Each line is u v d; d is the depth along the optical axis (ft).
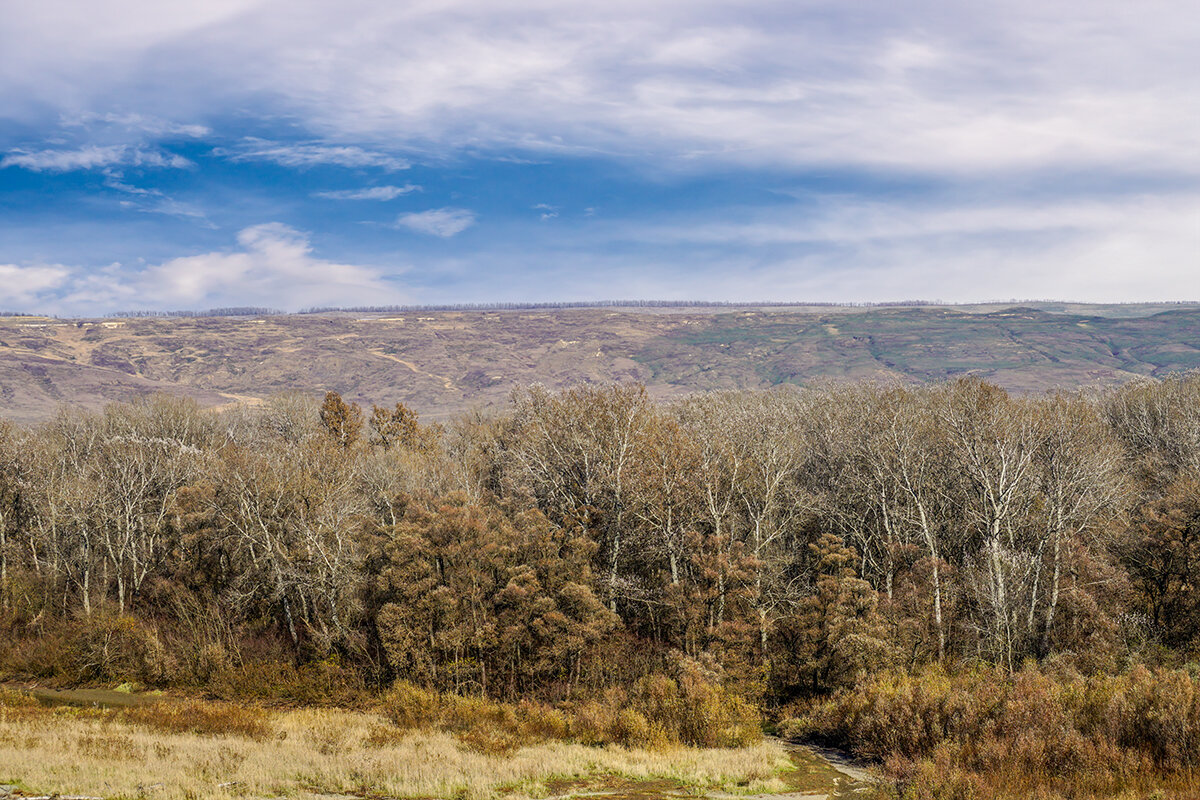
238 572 204.54
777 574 184.34
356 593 185.06
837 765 108.06
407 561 171.32
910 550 183.93
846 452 217.36
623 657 176.45
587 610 168.35
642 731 120.06
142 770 81.51
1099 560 160.45
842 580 165.48
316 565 187.11
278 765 89.30
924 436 214.69
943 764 83.05
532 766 97.86
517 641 166.20
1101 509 181.57
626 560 204.33
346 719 141.38
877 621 157.17
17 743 97.71
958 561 203.31
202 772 83.41
